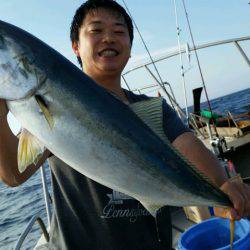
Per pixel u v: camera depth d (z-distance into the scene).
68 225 0.91
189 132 0.95
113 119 0.77
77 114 0.75
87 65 1.00
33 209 6.17
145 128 0.80
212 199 0.79
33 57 0.76
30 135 0.76
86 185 0.92
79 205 0.92
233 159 2.78
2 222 5.73
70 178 0.93
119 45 0.98
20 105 0.75
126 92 1.05
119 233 0.90
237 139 2.93
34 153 0.75
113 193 0.91
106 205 0.91
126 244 0.89
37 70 0.75
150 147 0.79
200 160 0.90
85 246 0.89
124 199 0.91
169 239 0.95
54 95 0.75
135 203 0.91
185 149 0.91
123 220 0.90
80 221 0.91
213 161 0.90
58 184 0.95
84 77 0.80
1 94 0.76
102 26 0.97
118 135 0.77
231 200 0.78
